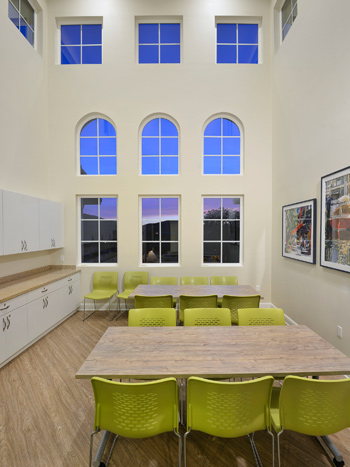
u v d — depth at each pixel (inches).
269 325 93.7
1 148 144.3
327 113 119.5
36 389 98.5
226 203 198.1
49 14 192.1
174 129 196.4
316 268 129.8
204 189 192.4
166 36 196.4
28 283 143.6
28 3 179.0
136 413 53.5
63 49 199.0
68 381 103.7
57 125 192.9
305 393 53.2
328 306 119.8
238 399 52.7
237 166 197.9
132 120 192.1
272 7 186.1
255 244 193.8
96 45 197.5
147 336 79.0
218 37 196.7
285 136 166.6
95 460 62.7
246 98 192.1
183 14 190.1
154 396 53.2
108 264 197.5
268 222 193.3
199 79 191.5
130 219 193.0
